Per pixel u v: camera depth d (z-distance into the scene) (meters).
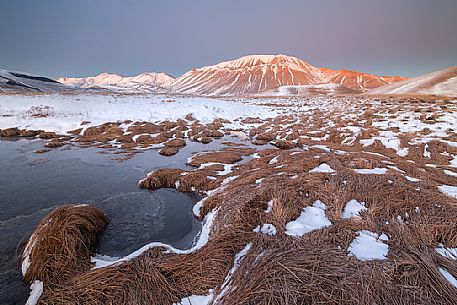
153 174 9.63
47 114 20.86
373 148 12.64
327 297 3.18
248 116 27.53
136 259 4.54
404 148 11.99
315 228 4.86
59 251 4.64
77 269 4.50
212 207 7.05
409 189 6.03
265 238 4.52
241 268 4.00
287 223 5.08
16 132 16.97
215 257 4.43
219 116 25.92
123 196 8.41
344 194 6.04
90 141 15.91
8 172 10.41
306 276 3.50
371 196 5.85
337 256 3.86
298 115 27.48
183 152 14.01
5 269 4.72
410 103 35.78
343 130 17.25
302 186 6.64
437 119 18.73
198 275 4.13
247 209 5.44
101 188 9.00
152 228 6.55
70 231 5.12
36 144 15.05
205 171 10.04
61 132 17.72
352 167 8.36
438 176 7.95
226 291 3.68
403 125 17.39
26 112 21.00
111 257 5.37
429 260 3.75
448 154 10.80
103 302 3.65
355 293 3.21
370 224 4.79
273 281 3.46
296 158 10.29
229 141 17.12
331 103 42.62
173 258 4.60
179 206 7.82
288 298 3.19
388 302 3.11
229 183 8.29
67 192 8.58
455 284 3.39
